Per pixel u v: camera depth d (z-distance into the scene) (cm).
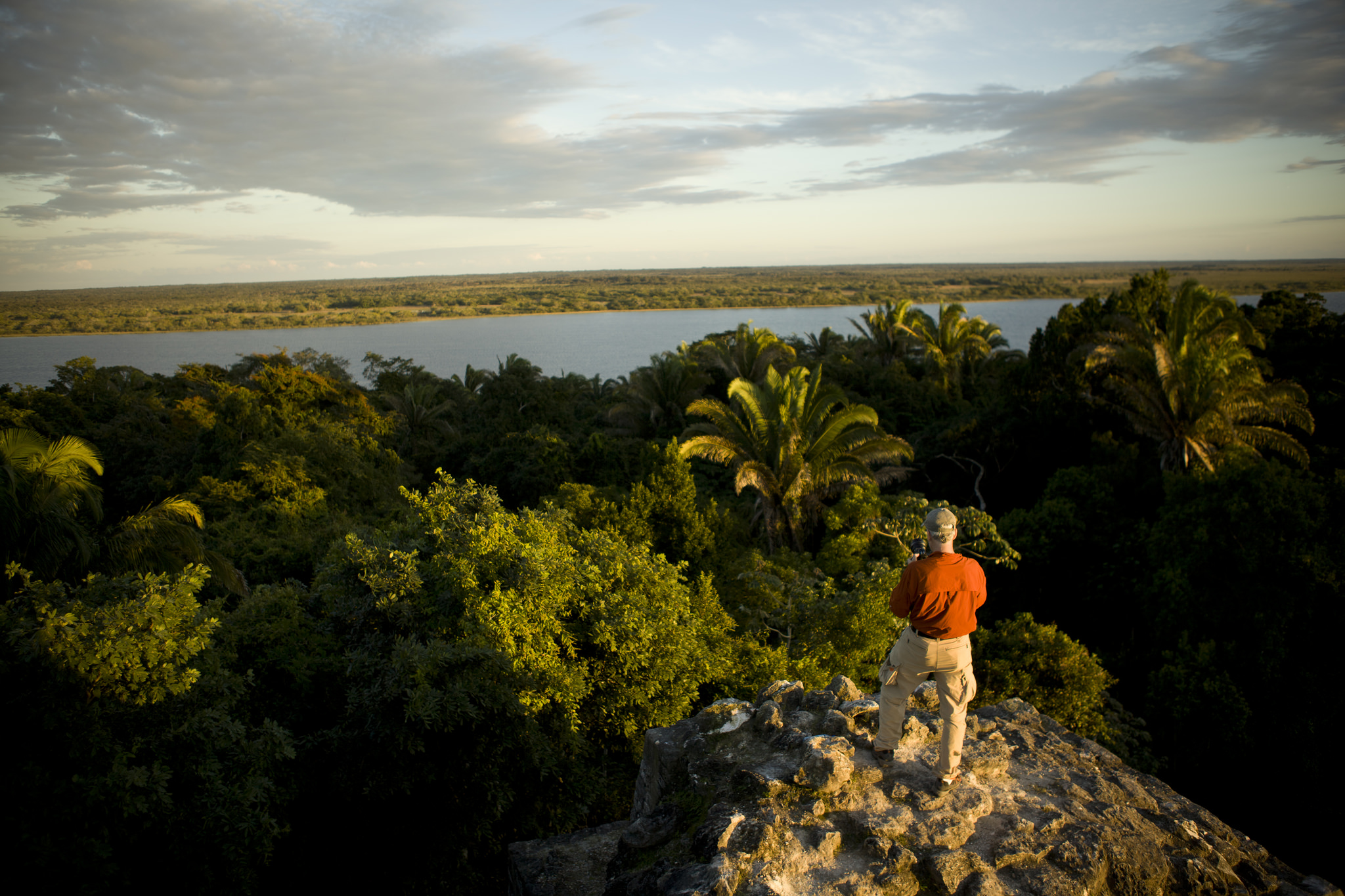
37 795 695
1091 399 3067
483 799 963
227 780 808
